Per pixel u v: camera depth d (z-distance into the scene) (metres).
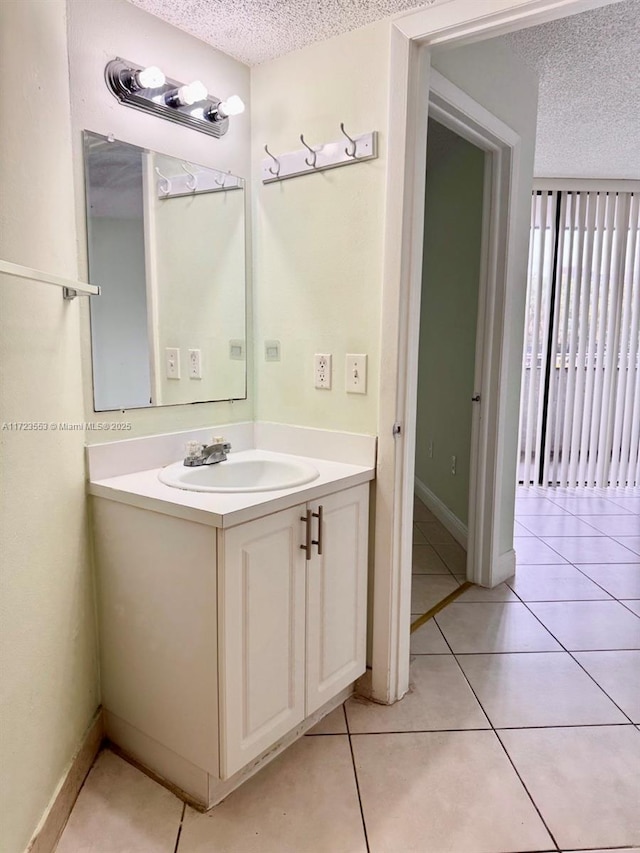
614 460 5.00
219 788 1.50
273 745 1.66
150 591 1.52
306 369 2.00
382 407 1.81
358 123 1.77
